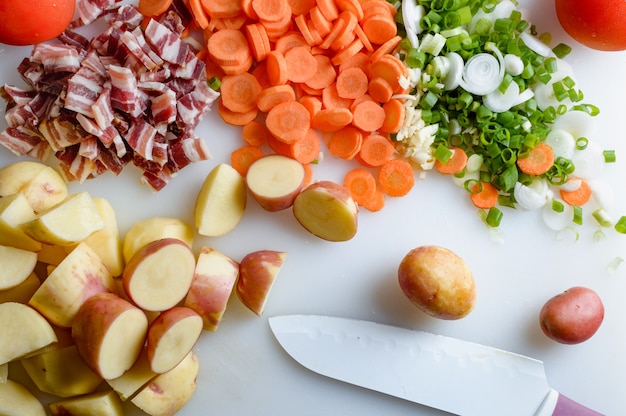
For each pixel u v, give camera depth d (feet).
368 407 5.09
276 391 5.09
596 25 4.93
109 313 4.45
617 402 5.24
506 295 5.25
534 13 5.37
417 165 5.22
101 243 4.88
